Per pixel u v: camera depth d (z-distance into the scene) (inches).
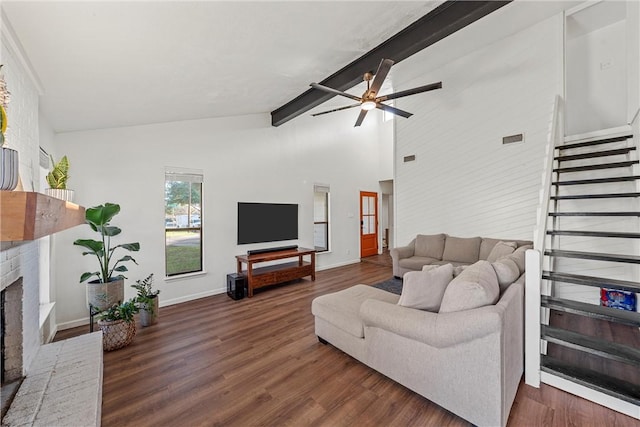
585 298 146.0
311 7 82.1
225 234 179.8
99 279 121.3
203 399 75.9
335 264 256.5
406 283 78.6
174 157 157.8
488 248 165.9
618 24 152.0
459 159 189.5
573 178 145.7
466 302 68.2
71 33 60.9
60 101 94.2
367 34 111.9
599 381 73.8
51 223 40.5
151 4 58.6
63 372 68.0
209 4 65.6
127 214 141.6
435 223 203.0
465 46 173.5
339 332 97.0
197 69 99.3
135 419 68.7
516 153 165.3
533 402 73.2
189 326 124.6
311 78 144.7
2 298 64.1
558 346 102.0
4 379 64.1
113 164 137.5
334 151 256.5
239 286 163.9
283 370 89.3
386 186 318.3
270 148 205.3
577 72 163.3
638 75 117.1
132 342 108.8
